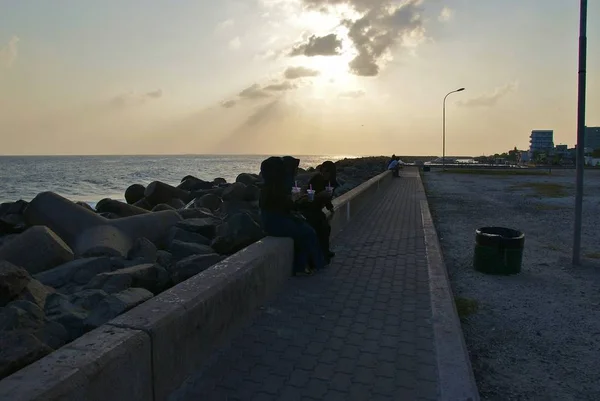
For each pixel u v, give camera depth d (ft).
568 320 18.44
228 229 25.21
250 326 15.46
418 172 162.50
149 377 10.11
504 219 48.52
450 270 26.43
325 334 14.98
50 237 22.70
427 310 17.24
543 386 13.24
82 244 26.61
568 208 59.21
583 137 27.04
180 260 22.24
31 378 7.78
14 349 10.34
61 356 8.64
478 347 15.92
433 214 52.70
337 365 12.89
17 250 21.99
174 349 11.08
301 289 19.52
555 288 22.86
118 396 9.06
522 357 15.15
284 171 21.11
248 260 16.52
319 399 11.16
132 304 14.76
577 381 13.56
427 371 12.59
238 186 44.32
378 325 15.79
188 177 71.97
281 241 20.25
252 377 12.10
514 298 21.24
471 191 88.28
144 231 29.22
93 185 163.94
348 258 25.38
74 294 17.04
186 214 35.81
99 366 8.54
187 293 12.58
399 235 32.65
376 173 128.26
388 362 13.10
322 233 23.48
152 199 52.24
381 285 20.33
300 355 13.46
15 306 13.75
